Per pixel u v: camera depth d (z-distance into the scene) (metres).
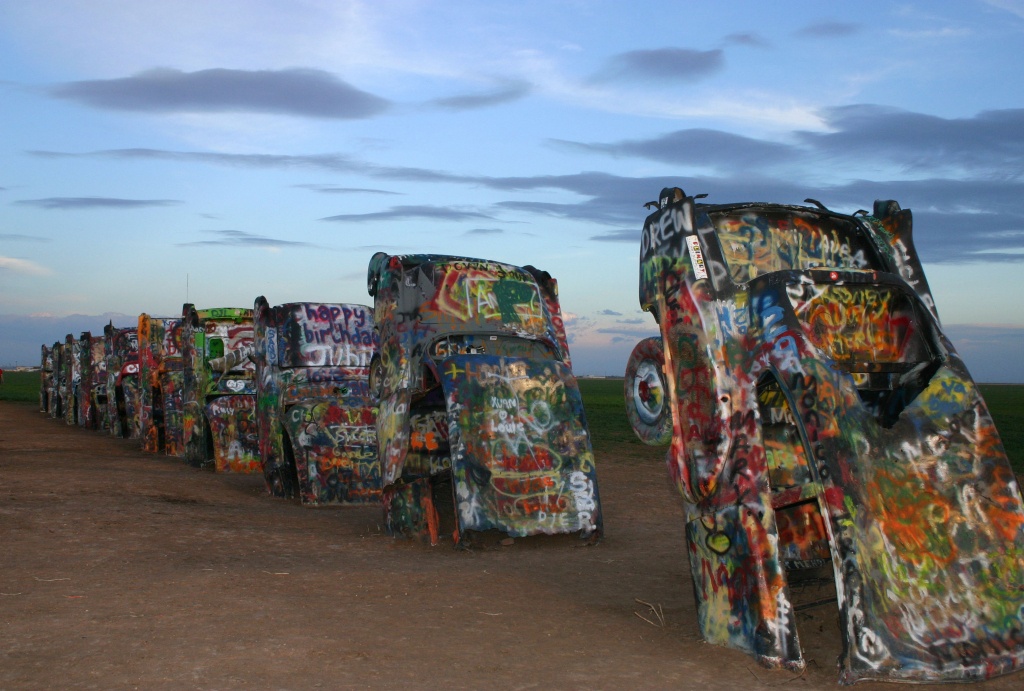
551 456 9.16
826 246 6.30
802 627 5.51
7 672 4.51
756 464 5.07
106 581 6.61
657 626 5.72
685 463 5.38
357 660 4.82
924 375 5.68
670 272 5.56
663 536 9.59
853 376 5.71
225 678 4.44
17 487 11.80
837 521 4.67
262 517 10.70
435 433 9.89
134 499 11.51
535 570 7.60
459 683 4.49
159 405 19.56
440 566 7.76
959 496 5.03
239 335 16.38
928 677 4.47
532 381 9.38
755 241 6.18
